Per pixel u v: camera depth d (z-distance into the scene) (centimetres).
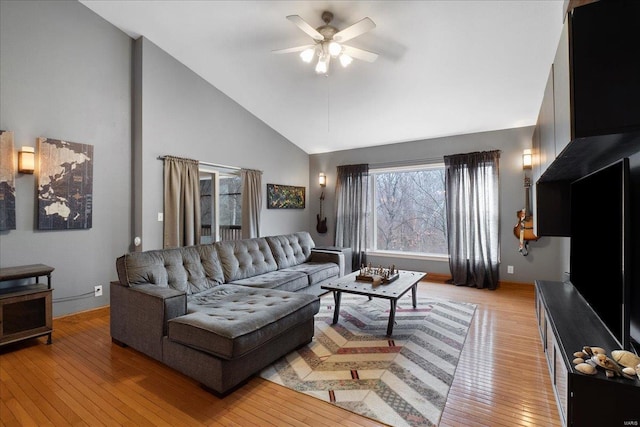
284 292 289
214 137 467
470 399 196
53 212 319
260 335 212
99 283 357
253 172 528
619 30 130
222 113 480
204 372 202
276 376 222
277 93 468
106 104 363
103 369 232
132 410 185
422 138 530
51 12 320
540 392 202
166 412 183
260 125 547
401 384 212
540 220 298
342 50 293
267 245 421
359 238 584
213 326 201
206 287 314
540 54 315
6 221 288
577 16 137
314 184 659
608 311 170
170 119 409
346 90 428
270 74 427
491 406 188
